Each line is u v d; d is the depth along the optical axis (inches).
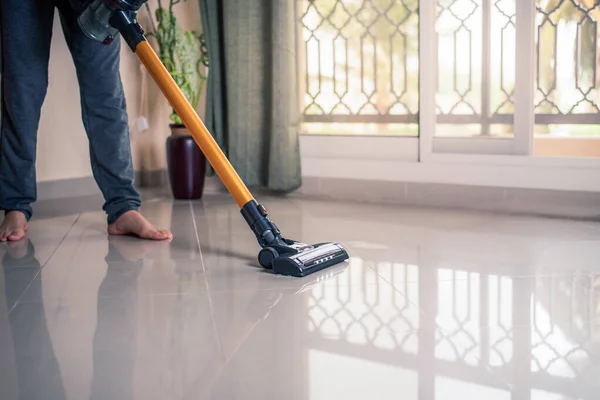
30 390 42.8
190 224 97.4
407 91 116.7
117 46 86.7
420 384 42.5
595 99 106.7
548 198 103.3
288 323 54.5
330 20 122.1
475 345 49.0
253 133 124.0
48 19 85.2
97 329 53.9
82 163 122.4
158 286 65.7
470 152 111.6
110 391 42.4
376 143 118.6
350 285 64.9
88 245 84.4
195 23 136.4
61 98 118.2
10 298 62.6
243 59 122.8
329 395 41.2
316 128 126.0
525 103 105.7
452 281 65.9
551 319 54.5
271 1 118.0
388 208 109.0
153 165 136.3
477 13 109.3
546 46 108.0
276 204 113.6
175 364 46.5
